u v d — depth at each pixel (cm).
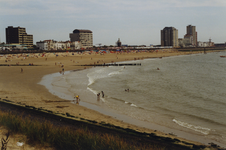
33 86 4822
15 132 1741
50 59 14375
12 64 10631
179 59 17762
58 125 2095
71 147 1576
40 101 3403
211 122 2653
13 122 1856
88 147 1577
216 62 15000
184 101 3791
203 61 15750
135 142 1800
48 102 3369
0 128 1803
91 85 5159
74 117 2506
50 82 5497
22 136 1681
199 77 7538
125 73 8138
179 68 10744
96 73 7788
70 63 11775
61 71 8125
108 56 18575
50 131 1758
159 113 3000
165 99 3909
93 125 2184
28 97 3641
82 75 7088
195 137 2170
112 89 4753
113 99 3778
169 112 3061
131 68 10219
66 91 4356
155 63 13562
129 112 3006
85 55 19338
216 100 3941
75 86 4966
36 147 1541
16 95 3747
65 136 1709
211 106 3472
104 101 3603
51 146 1582
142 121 2633
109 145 1611
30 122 1969
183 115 2931
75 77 6562
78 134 1745
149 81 6247
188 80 6731
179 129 2389
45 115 2427
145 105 3441
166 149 1702
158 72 8794
